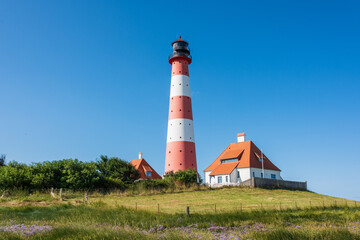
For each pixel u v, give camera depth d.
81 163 44.59
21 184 37.78
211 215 19.55
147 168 65.44
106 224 16.03
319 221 17.91
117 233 12.76
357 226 15.02
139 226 15.98
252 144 63.88
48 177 39.84
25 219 17.64
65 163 43.53
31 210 21.14
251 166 57.59
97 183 43.19
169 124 61.88
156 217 18.19
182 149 59.53
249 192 44.06
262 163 59.03
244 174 57.75
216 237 12.62
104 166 50.91
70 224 15.29
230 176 57.91
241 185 49.62
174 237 12.30
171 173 54.56
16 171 39.22
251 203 32.28
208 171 64.38
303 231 13.18
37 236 12.67
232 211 22.23
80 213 19.38
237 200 35.31
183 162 58.91
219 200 35.22
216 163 65.00
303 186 56.12
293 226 15.52
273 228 14.59
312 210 24.09
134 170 51.62
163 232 14.13
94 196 38.22
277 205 29.89
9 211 20.14
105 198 36.25
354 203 33.88
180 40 65.88
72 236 12.39
